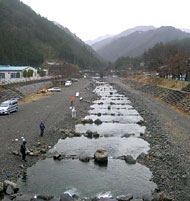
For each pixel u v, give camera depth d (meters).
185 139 25.02
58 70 122.31
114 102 56.56
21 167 17.78
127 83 125.50
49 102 49.22
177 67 68.44
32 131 26.81
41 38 188.50
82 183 15.98
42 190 14.88
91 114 40.78
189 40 180.62
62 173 17.41
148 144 24.66
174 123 32.75
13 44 115.12
